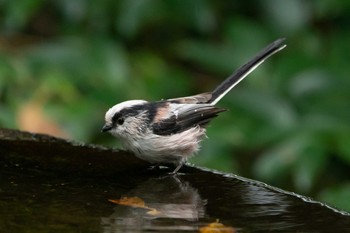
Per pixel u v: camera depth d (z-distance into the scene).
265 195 7.40
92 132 12.56
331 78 12.43
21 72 12.36
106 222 6.59
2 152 8.70
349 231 6.43
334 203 10.99
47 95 12.34
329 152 11.66
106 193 7.52
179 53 14.98
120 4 13.82
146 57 13.94
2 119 11.91
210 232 6.36
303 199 7.27
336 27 14.05
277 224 6.57
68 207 6.99
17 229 6.37
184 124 9.73
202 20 14.09
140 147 9.62
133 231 6.36
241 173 13.02
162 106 9.80
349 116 12.01
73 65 12.71
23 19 13.64
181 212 6.90
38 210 6.88
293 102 12.33
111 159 8.74
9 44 14.24
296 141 11.45
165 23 15.02
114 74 12.73
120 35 14.52
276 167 11.41
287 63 12.77
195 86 14.79
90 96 12.55
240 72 10.47
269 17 14.11
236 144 11.77
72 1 13.95
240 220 6.68
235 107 11.93
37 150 8.83
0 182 7.74
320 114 12.01
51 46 12.88
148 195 7.52
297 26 13.93
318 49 13.72
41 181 7.80
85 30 13.93
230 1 15.10
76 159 8.63
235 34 13.51
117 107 9.68
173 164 9.80
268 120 11.83
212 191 7.61
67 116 12.08
